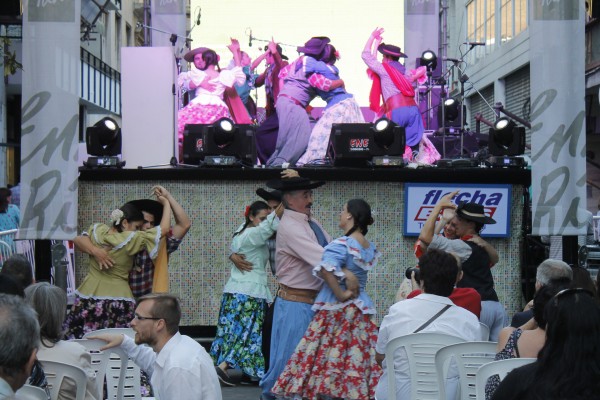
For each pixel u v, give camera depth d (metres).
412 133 13.44
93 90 24.55
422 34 16.61
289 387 7.18
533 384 3.74
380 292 10.02
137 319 5.13
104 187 10.07
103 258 7.78
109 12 28.05
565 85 9.06
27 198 9.04
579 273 6.54
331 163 10.67
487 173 9.96
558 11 9.05
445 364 5.83
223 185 10.06
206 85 13.59
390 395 6.13
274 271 9.06
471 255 7.72
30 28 9.03
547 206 9.09
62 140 9.02
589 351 3.69
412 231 9.98
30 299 5.38
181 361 5.04
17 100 23.41
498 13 24.77
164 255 7.99
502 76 24.25
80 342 5.86
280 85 13.30
